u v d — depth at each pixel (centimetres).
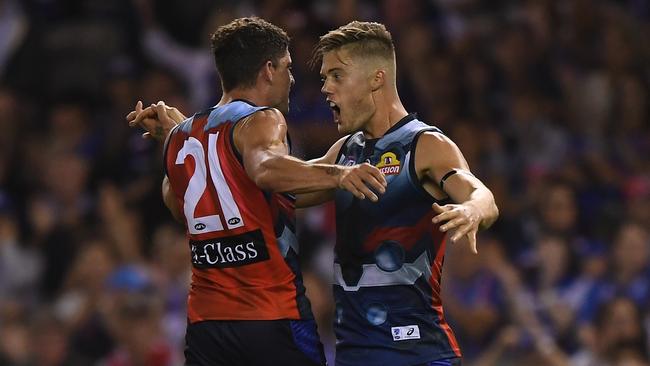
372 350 1616
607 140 3766
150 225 3494
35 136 3975
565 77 3953
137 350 2827
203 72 3988
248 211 1575
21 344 3056
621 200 3434
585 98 3884
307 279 2889
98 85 4088
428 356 1608
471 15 4244
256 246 1582
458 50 3962
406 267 1611
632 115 3872
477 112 3784
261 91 1636
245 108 1584
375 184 1400
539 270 3117
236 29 1638
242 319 1591
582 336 2875
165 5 4122
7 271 3434
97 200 3609
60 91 4109
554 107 3844
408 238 1612
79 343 3053
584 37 4116
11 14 4291
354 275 1636
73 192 3628
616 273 3023
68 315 3162
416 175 1605
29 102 4128
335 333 1662
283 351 1592
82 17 4291
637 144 3791
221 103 1650
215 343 1611
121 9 4225
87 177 3675
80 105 4084
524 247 3272
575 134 3781
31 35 4216
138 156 3669
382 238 1617
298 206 1708
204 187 1597
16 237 3534
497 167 3606
